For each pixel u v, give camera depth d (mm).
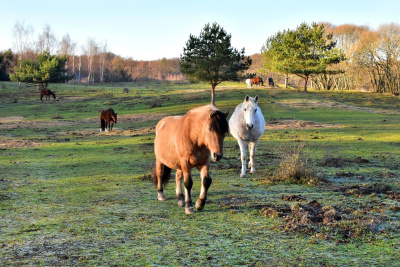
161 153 6543
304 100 38938
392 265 4094
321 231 5230
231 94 44812
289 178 8875
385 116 28875
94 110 38844
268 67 54562
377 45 57594
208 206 6648
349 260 4250
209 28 35750
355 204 6727
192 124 5656
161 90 61250
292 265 4113
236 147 15594
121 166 11375
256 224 5574
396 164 10922
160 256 4355
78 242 4824
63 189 8188
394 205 6582
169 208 6547
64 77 66688
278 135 19031
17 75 65438
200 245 4711
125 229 5352
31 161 12383
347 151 13531
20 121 30594
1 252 4484
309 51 49531
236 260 4250
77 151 15078
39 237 5020
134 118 31969
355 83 68688
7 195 7531
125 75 117625
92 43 103562
